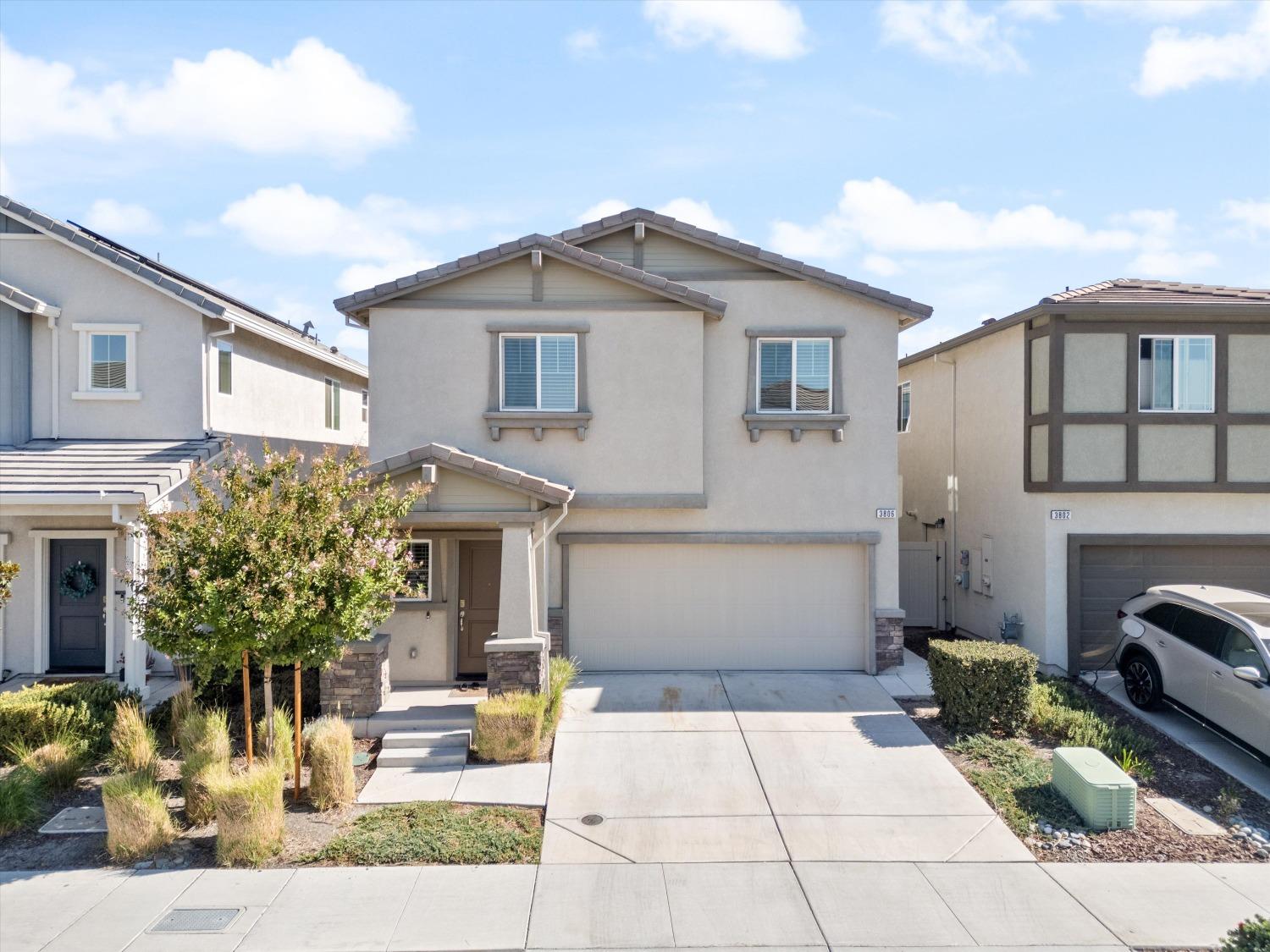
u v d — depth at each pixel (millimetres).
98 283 14789
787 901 7277
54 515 13086
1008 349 15719
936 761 10336
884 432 14438
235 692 12195
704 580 14461
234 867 7844
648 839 8391
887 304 14250
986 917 7043
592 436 13953
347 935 6730
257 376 17281
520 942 6656
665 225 14344
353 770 9812
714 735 11156
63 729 10273
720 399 14445
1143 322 14227
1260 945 5809
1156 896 7402
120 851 7973
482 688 12984
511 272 13961
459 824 8609
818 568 14531
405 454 11578
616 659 14406
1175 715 12289
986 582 16609
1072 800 9086
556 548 14227
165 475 13039
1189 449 14242
